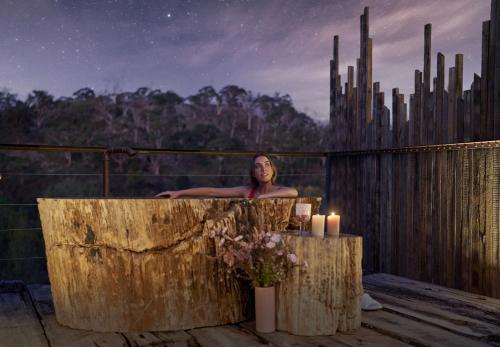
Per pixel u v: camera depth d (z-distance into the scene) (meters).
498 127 2.88
